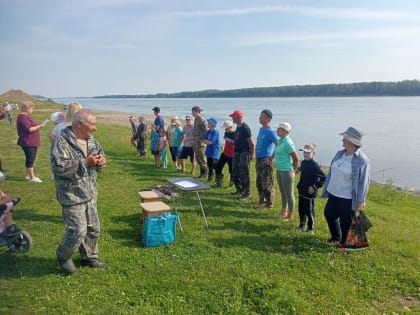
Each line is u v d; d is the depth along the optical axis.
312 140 33.59
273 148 8.14
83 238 4.70
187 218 7.42
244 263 5.45
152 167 12.77
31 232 6.21
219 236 6.51
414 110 80.31
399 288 5.05
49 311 4.03
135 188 9.65
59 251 4.67
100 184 9.95
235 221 7.34
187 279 4.88
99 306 4.19
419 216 10.85
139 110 101.06
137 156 15.28
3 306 4.06
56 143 4.51
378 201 12.88
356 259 5.79
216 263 5.40
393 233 7.26
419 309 4.55
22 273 4.77
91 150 4.83
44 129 24.23
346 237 6.11
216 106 121.00
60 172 4.39
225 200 8.86
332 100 167.75
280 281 4.96
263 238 6.52
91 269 4.97
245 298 4.53
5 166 11.64
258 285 4.75
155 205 6.26
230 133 9.81
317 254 5.91
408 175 20.44
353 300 4.68
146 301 4.36
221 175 10.14
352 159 5.88
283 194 7.62
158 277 4.89
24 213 7.14
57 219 6.92
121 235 6.33
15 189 8.84
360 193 5.80
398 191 14.95
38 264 5.02
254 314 4.23
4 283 4.52
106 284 4.64
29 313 3.98
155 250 5.75
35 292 4.36
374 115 65.62
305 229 7.03
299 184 6.88
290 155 7.34
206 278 4.94
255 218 7.62
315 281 5.08
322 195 6.38
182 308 4.26
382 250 6.21
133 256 5.46
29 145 9.47
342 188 5.96
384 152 27.77
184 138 11.64
